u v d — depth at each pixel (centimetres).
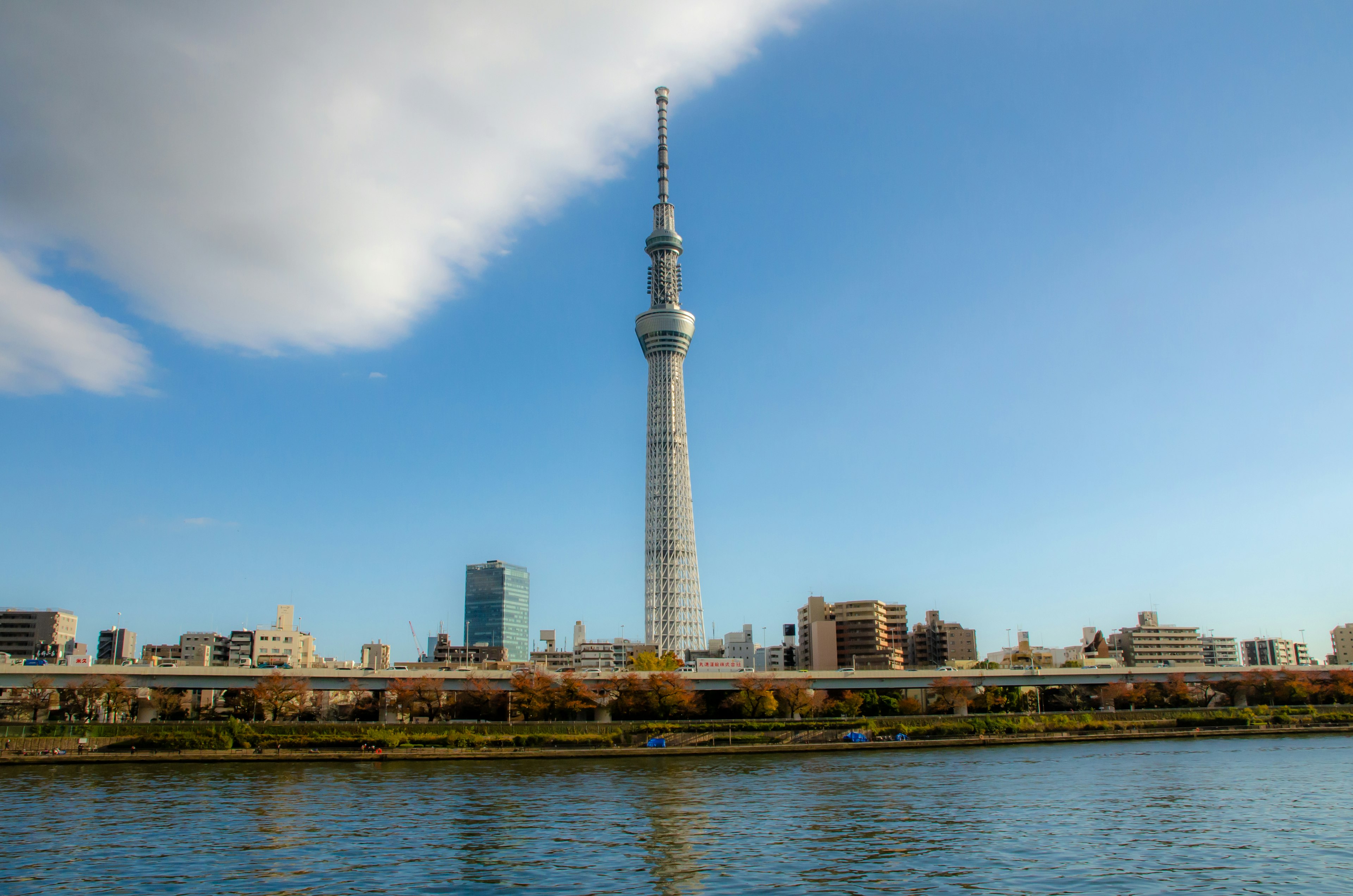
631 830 11288
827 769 18200
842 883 8631
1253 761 18788
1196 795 13900
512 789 15212
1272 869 9038
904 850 10069
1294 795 13775
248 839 10794
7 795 14562
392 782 16200
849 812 12569
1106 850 9988
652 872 9088
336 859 9706
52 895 8350
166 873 9119
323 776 17212
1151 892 8231
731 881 8712
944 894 8200
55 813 12738
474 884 8662
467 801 13762
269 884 8712
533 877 8938
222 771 18238
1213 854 9725
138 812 12812
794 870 9156
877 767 18312
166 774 17600
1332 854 9662
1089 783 15438
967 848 10106
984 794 14262
